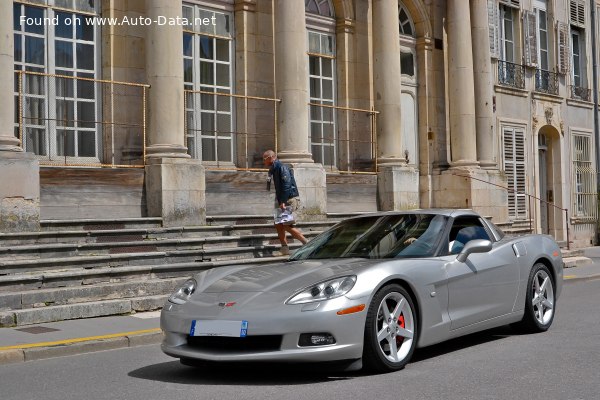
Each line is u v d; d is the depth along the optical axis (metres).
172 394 5.95
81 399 5.93
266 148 16.38
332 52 18.27
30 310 9.46
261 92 16.47
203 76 15.77
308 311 6.05
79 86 13.75
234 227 13.71
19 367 7.46
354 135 18.17
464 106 20.02
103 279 10.65
